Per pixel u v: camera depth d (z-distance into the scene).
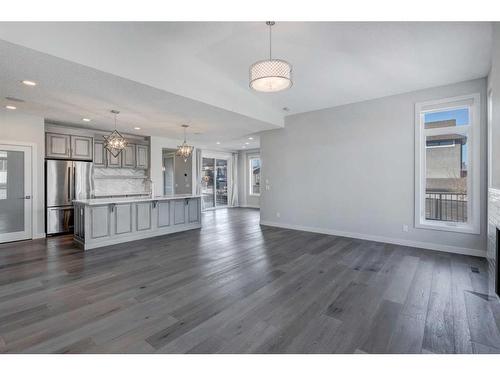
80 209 4.67
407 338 2.00
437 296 2.70
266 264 3.69
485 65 3.60
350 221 5.37
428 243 4.47
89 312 2.36
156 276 3.23
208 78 4.20
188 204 6.21
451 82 4.19
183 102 4.11
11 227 4.90
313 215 5.94
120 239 4.89
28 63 2.78
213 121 5.48
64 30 2.69
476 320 2.25
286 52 3.59
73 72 3.00
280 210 6.55
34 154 5.12
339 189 5.51
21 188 4.99
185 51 3.74
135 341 1.95
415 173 4.57
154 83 3.47
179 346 1.90
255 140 8.31
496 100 2.75
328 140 5.66
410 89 4.54
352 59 3.67
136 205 5.17
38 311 2.38
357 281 3.09
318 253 4.23
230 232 5.91
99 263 3.70
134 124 5.75
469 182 4.20
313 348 1.88
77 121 5.45
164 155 9.70
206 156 10.28
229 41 3.43
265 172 6.84
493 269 3.03
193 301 2.59
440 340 1.97
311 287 2.92
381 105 4.95
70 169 5.68
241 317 2.30
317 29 3.07
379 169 4.97
